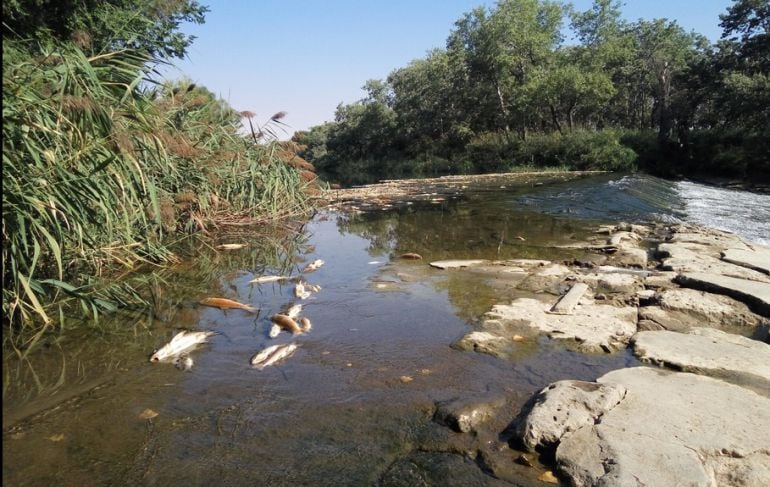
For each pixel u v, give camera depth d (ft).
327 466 8.14
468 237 29.30
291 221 37.29
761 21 107.65
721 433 8.54
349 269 21.80
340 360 12.23
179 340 13.04
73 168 16.28
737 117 104.78
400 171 142.82
